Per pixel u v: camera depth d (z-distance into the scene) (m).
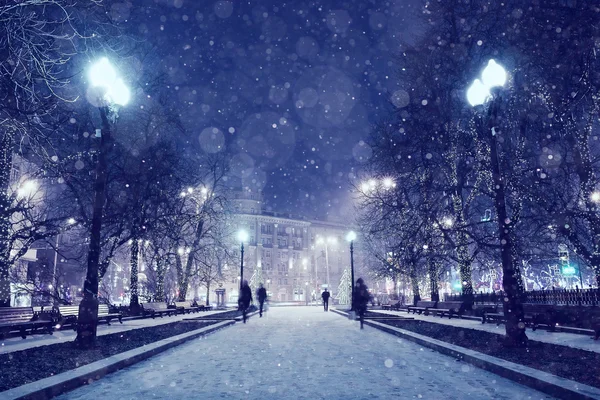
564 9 14.65
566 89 16.47
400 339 15.24
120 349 11.44
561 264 31.25
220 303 65.50
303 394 6.81
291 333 18.06
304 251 118.31
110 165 22.30
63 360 9.45
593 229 17.28
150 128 25.00
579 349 10.09
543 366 8.07
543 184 17.91
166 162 24.19
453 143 23.84
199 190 38.34
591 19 14.20
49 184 24.81
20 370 8.15
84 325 11.46
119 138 23.17
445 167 23.97
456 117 22.66
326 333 17.95
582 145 17.28
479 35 20.31
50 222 21.19
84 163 21.31
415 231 23.70
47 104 11.70
